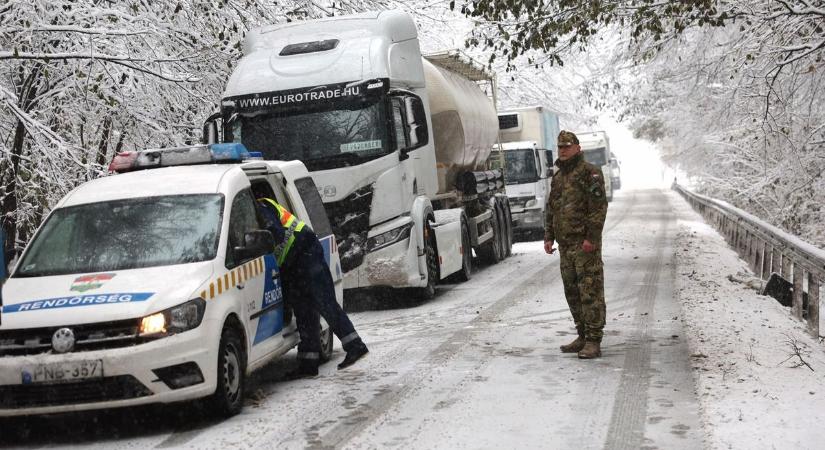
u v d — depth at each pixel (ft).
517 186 93.30
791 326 37.83
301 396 27.66
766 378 26.89
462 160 60.80
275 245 29.99
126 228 26.89
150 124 50.88
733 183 97.66
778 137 66.90
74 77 47.21
